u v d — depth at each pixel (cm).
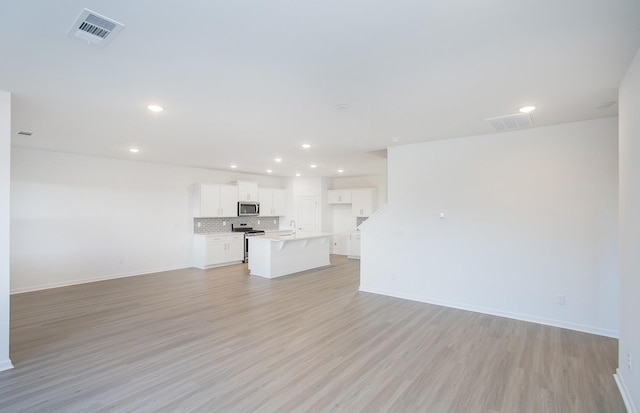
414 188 497
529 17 170
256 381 266
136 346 334
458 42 197
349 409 229
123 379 268
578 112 338
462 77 249
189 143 496
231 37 192
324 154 590
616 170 359
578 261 378
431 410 229
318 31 185
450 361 302
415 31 184
